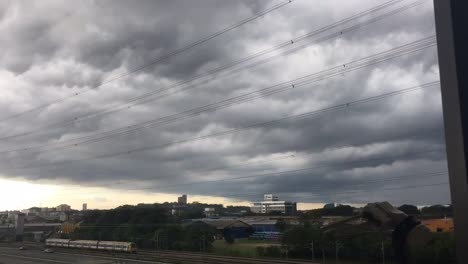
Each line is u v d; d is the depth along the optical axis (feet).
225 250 204.13
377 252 139.54
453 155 15.28
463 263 14.76
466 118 15.02
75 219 424.87
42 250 249.75
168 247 237.86
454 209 15.20
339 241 152.46
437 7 16.03
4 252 232.32
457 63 15.24
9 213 554.87
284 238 176.14
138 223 279.28
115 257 183.21
